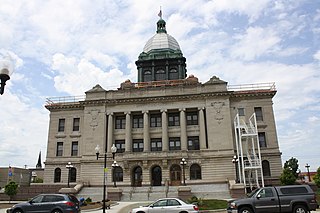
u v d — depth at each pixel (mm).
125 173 54094
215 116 55438
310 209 20406
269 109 56281
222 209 29859
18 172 87250
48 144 60844
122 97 59469
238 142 54219
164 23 77062
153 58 69500
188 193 42062
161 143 57594
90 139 57938
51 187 50938
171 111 58438
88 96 60562
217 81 57500
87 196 46594
